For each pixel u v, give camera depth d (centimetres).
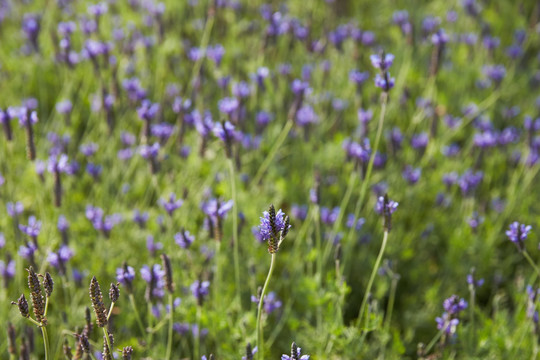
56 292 145
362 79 157
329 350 138
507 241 160
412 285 154
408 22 169
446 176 158
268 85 169
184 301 140
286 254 151
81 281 142
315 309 144
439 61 152
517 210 160
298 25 173
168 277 129
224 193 153
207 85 172
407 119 174
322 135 167
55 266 136
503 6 209
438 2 200
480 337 138
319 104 167
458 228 156
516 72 185
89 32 172
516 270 157
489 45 179
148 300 132
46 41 182
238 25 184
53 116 174
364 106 176
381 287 145
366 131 155
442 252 158
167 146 160
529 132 156
